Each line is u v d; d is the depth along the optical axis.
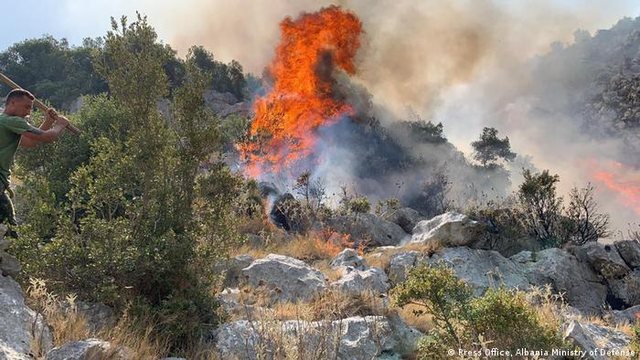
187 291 6.00
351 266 11.49
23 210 7.75
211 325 5.95
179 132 6.96
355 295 8.00
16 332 4.28
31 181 6.98
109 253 5.78
